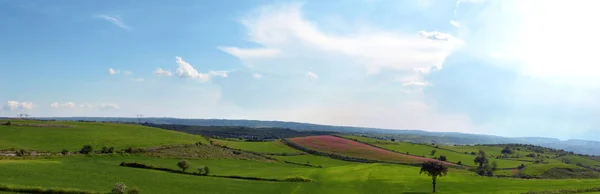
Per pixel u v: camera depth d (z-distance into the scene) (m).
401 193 70.81
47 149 101.50
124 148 113.62
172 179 75.81
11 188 51.81
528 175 130.88
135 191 56.28
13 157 85.06
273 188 73.75
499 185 80.19
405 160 145.75
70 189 54.66
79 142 116.00
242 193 66.25
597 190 68.94
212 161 115.00
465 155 182.12
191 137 155.88
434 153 176.88
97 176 70.38
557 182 83.62
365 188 76.44
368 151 158.88
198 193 63.16
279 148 161.75
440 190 74.38
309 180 86.00
